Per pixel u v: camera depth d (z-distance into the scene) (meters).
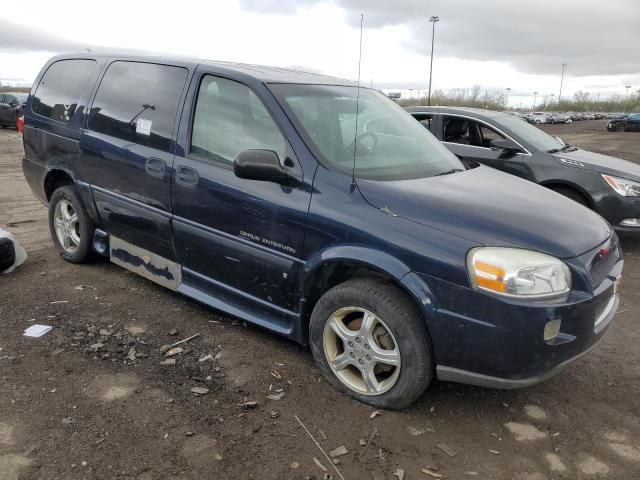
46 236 5.83
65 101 4.67
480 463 2.59
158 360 3.33
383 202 2.91
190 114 3.70
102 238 4.54
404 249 2.74
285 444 2.63
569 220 2.99
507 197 3.14
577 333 2.67
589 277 2.74
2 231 4.63
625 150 21.64
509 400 3.13
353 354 3.00
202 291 3.78
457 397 3.13
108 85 4.35
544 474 2.54
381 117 3.93
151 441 2.58
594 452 2.72
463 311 2.62
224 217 3.43
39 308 3.95
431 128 7.34
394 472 2.49
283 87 3.51
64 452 2.47
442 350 2.71
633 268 5.74
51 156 4.72
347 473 2.46
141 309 4.04
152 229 3.94
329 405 2.97
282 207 3.14
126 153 4.00
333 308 3.02
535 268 2.59
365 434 2.75
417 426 2.84
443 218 2.78
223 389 3.06
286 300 3.28
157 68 4.03
